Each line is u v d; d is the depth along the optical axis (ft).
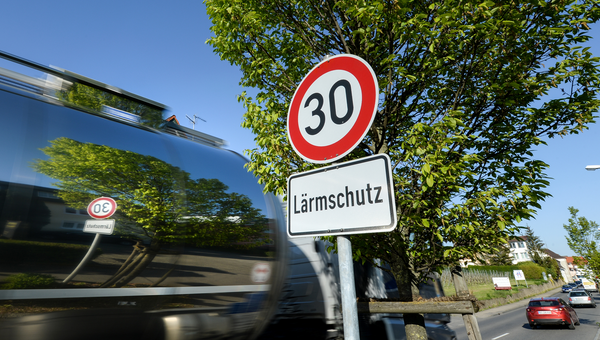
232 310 7.60
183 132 9.65
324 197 5.35
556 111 10.44
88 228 6.23
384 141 11.37
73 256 5.92
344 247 4.95
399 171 11.85
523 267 214.90
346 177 5.11
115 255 6.37
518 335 51.93
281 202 11.20
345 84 5.82
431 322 20.29
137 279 6.49
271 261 8.75
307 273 14.46
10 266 5.31
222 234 8.14
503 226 9.04
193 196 8.11
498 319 73.67
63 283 5.68
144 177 7.45
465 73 10.93
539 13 10.12
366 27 9.61
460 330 54.13
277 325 13.20
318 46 12.20
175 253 7.17
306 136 6.26
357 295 15.17
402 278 10.66
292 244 15.07
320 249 14.67
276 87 12.36
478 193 9.48
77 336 5.58
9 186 5.69
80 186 6.45
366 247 10.63
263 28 12.23
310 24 12.91
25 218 5.65
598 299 148.46
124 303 6.22
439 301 9.02
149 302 6.52
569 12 10.07
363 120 5.35
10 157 5.92
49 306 5.48
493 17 9.56
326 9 11.66
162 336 6.49
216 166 9.27
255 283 8.20
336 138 5.70
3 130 6.07
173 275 6.98
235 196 8.98
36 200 5.86
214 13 11.69
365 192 4.80
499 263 220.02
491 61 10.14
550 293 172.96
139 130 8.16
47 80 7.30
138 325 6.27
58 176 6.27
